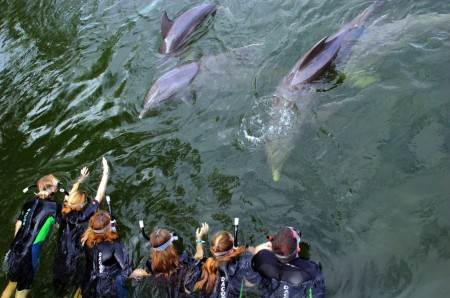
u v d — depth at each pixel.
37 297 5.01
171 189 6.04
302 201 5.41
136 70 8.32
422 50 6.66
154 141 6.82
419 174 5.24
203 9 8.98
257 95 6.98
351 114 6.16
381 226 4.92
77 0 10.93
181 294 4.46
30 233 5.22
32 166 7.04
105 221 4.79
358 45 7.04
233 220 5.43
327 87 6.63
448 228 4.70
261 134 6.34
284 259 4.24
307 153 5.89
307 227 5.13
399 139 5.67
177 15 9.45
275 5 8.68
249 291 4.32
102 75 8.46
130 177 6.36
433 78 6.21
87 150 7.03
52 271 5.22
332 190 5.43
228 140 6.47
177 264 4.48
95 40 9.45
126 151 6.78
